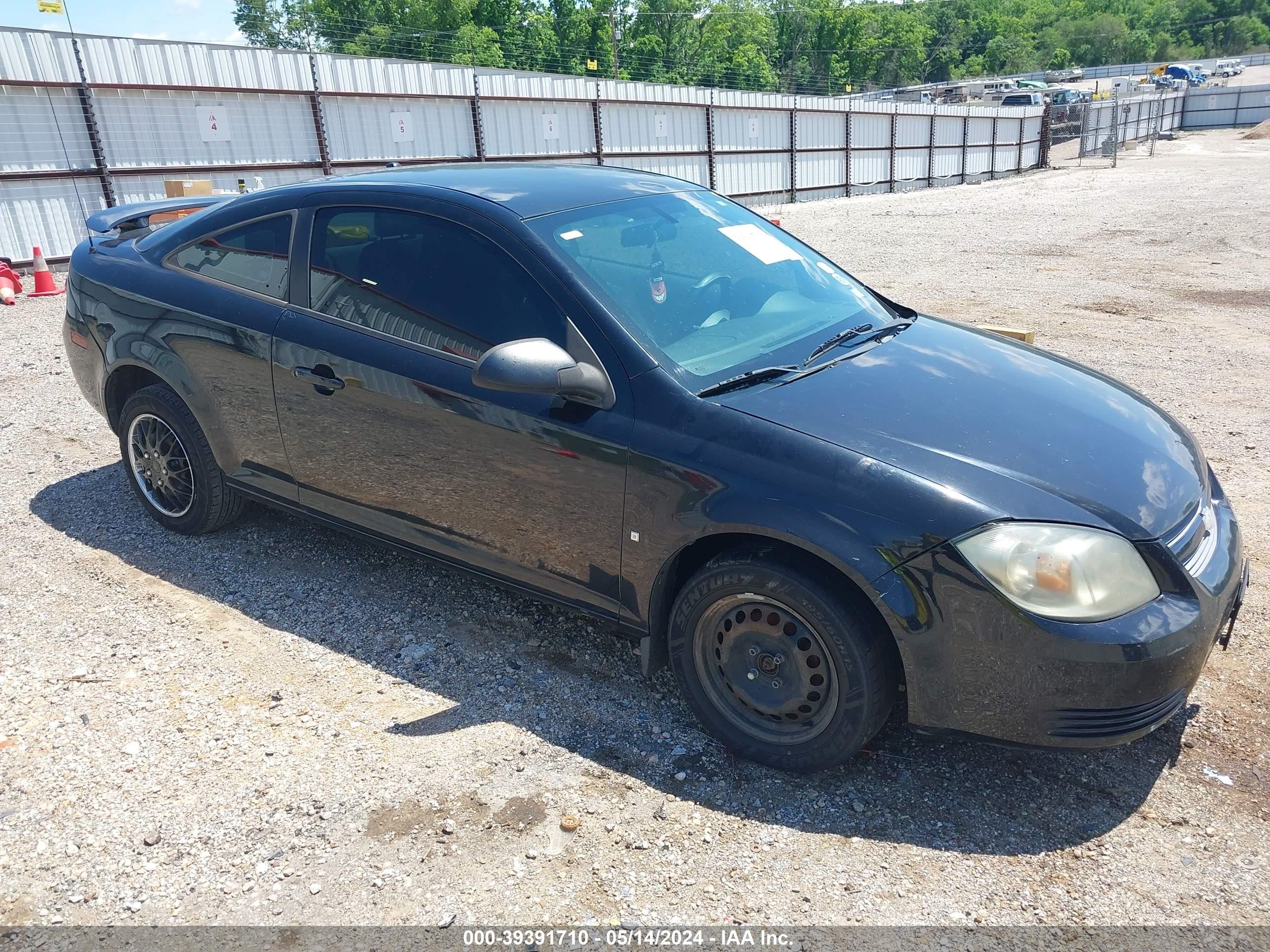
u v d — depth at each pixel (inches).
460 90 796.0
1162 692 99.0
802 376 120.2
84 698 124.6
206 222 160.9
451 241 131.4
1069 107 2060.8
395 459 134.0
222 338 149.3
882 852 100.4
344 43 2610.7
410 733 119.0
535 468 120.3
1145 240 636.1
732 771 113.1
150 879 96.3
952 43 5290.4
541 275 122.6
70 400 254.8
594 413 115.6
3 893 94.5
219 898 94.0
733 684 113.0
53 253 565.0
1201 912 92.5
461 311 128.1
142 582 154.9
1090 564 97.4
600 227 133.5
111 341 165.0
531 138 872.9
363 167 738.2
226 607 147.9
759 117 1138.0
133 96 591.8
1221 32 5841.5
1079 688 97.0
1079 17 6053.2
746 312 132.8
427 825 103.6
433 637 140.6
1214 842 101.7
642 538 113.7
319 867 98.0
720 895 94.7
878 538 99.4
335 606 148.6
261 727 119.6
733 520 105.3
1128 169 1515.7
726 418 109.8
